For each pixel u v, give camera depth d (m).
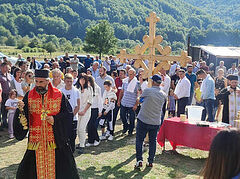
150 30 6.27
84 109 5.99
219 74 9.53
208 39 90.88
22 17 137.00
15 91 7.03
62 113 3.81
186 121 6.11
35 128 3.75
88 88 6.00
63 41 115.12
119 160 5.76
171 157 6.03
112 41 45.75
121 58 6.75
